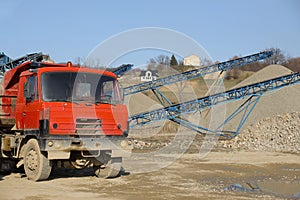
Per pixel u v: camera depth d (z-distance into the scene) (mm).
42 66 11234
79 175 11977
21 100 11156
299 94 36688
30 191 9219
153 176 12008
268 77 43906
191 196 8977
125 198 8609
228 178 11883
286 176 12367
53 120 9961
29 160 10656
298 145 21125
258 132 25219
